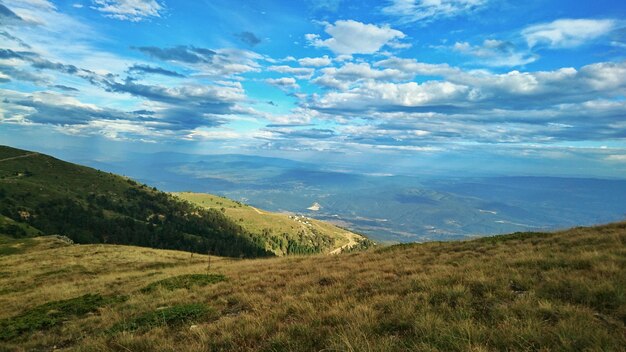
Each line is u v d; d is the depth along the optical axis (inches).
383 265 694.5
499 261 560.1
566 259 485.1
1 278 1466.5
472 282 433.1
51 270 1569.9
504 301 358.6
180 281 814.5
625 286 334.6
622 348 223.6
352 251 1149.1
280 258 1203.2
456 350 250.4
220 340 349.4
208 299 605.6
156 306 593.9
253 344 341.7
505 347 251.8
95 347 394.9
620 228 754.8
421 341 271.1
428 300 386.3
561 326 259.1
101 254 2065.7
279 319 407.8
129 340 382.9
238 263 1231.5
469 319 297.4
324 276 639.8
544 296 356.2
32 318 614.9
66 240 3272.6
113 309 619.2
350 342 283.9
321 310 409.4
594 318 284.4
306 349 300.4
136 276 1144.8
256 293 571.8
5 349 477.4
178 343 378.6
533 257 532.1
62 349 442.9
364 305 397.1
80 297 766.5
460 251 817.5
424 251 875.4
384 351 263.3
